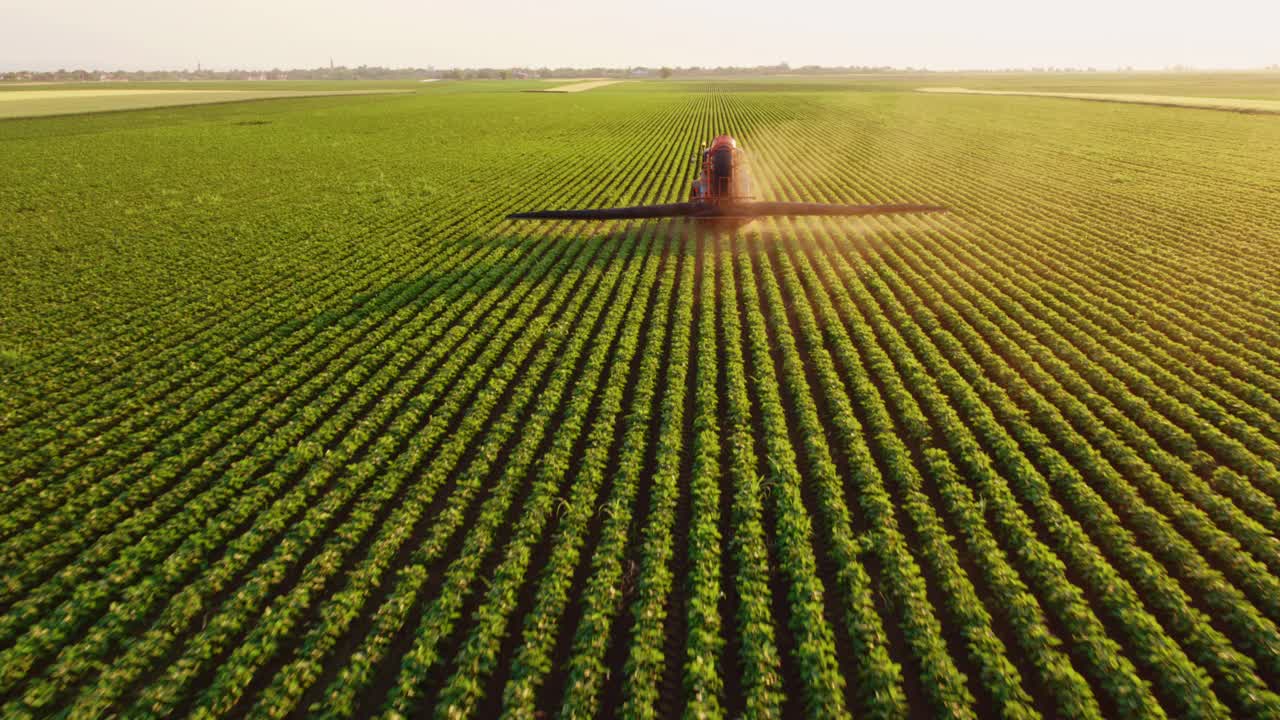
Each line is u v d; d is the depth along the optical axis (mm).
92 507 10578
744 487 10312
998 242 22688
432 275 21000
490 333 16766
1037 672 7395
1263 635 7516
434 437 12078
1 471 11500
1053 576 8445
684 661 7805
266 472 11586
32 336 16938
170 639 8031
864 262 20922
